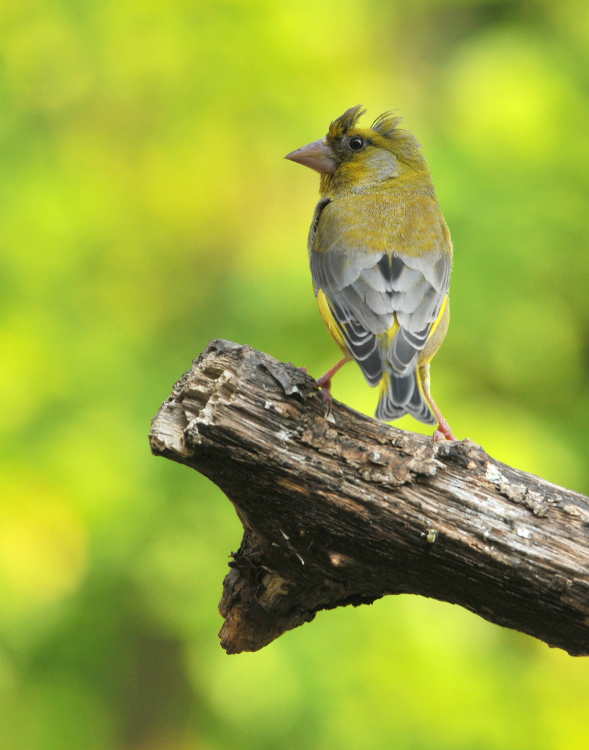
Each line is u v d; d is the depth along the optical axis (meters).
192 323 14.43
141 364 13.87
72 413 13.27
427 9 16.64
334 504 5.66
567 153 14.29
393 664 12.18
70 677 14.64
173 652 15.09
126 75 14.53
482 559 5.63
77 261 14.16
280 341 13.44
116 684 14.98
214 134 14.53
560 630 5.81
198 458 5.65
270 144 14.55
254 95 14.53
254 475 5.65
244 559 6.22
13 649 13.63
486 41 15.23
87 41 14.59
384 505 5.64
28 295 13.75
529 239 13.53
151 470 13.20
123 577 13.55
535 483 5.74
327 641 12.34
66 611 13.75
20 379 13.22
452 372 13.58
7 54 14.65
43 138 14.52
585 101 14.83
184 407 5.73
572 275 14.53
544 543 5.60
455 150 14.05
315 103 14.55
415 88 15.80
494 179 13.81
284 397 5.61
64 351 13.61
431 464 5.66
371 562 5.86
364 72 15.12
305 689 12.23
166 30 14.45
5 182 13.95
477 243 13.44
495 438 12.84
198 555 13.27
